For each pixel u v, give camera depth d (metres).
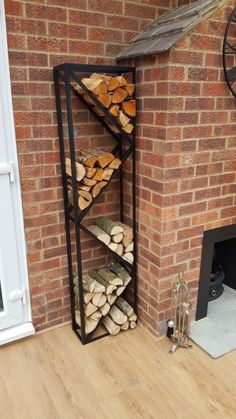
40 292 1.99
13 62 1.59
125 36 1.83
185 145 1.70
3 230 1.80
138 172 1.89
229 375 1.73
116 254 1.98
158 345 1.95
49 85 1.71
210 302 2.32
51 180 1.85
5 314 1.93
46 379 1.71
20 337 1.96
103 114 1.77
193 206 1.84
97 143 1.95
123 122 1.72
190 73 1.59
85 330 1.94
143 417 1.50
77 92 1.76
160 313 1.94
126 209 2.09
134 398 1.60
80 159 1.76
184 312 1.88
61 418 1.50
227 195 1.96
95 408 1.55
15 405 1.57
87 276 2.06
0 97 1.61
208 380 1.70
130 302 2.21
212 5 1.51
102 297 1.95
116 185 2.09
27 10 1.56
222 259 2.52
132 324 2.08
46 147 1.79
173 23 1.63
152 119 1.70
